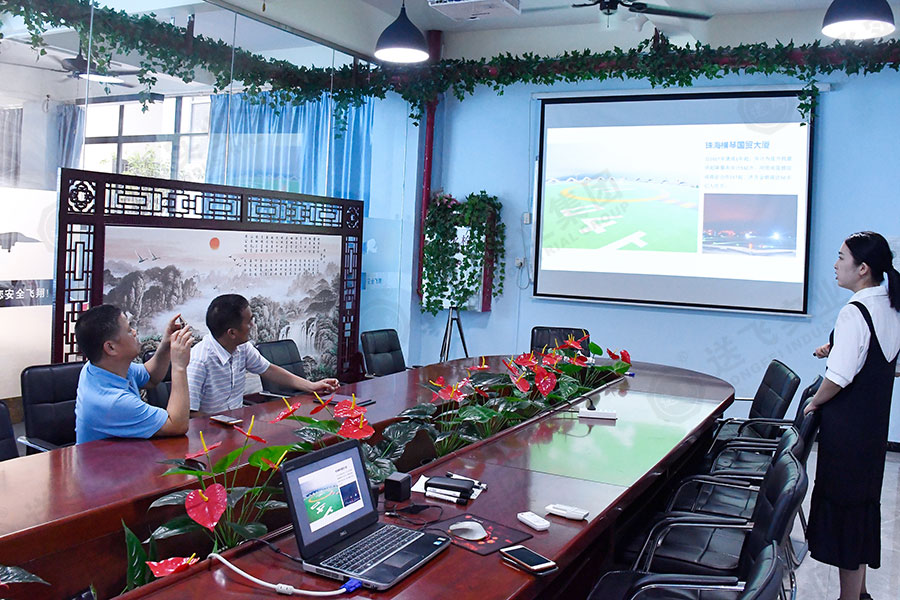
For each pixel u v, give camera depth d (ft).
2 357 14.40
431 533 6.42
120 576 6.88
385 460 7.61
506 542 6.38
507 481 8.10
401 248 24.39
